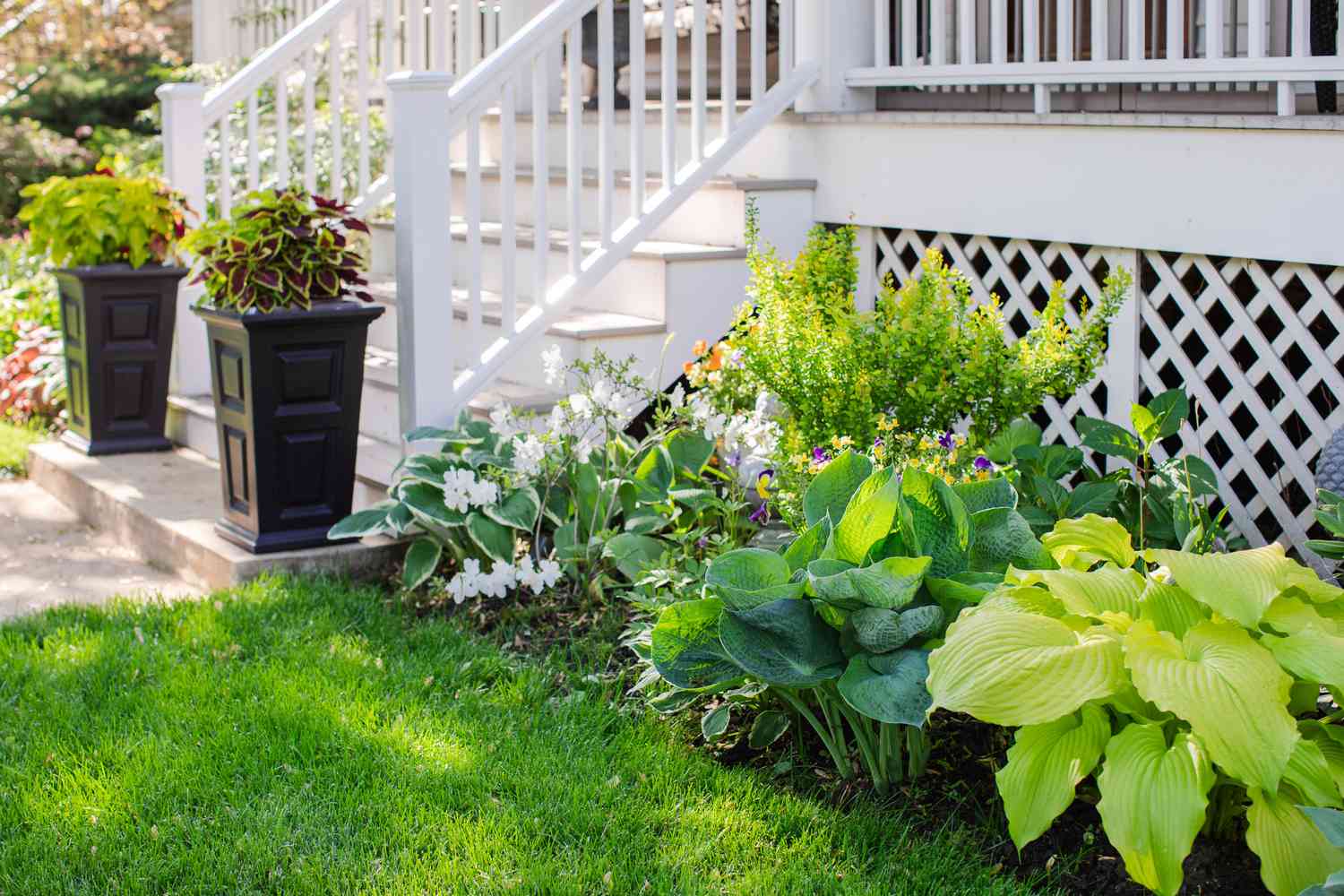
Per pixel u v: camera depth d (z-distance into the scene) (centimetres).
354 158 845
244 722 359
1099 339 444
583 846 299
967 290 449
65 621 441
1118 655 277
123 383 637
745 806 315
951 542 330
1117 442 422
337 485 482
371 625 429
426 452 509
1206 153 450
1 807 317
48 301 846
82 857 296
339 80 699
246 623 427
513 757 339
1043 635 282
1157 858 254
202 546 492
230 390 476
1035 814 271
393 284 673
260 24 955
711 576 331
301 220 468
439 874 288
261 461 470
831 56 583
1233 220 447
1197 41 530
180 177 659
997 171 514
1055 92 536
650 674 355
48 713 367
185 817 313
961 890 279
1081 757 274
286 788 325
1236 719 256
